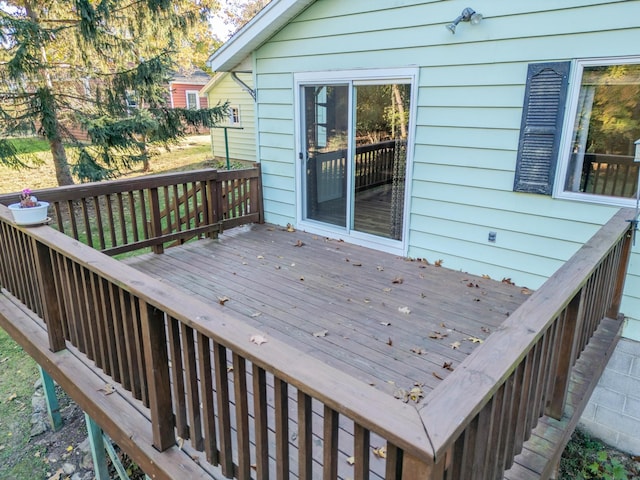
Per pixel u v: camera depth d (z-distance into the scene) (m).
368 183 4.97
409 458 0.93
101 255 2.18
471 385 1.10
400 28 4.26
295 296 3.83
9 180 12.07
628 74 3.20
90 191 4.19
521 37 3.58
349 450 2.07
